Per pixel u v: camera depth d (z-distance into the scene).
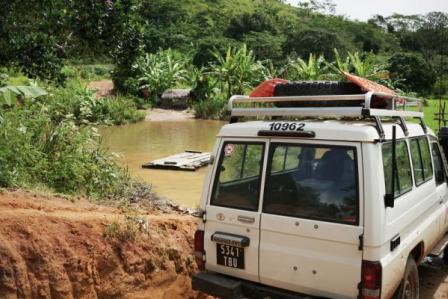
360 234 4.08
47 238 5.51
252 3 117.19
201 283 4.85
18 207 6.04
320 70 31.84
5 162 7.36
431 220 5.55
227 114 5.26
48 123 9.45
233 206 4.76
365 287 4.06
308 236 4.32
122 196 9.14
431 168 5.85
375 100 5.10
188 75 40.88
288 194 4.47
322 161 4.36
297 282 4.40
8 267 5.00
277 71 36.53
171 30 73.00
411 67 49.06
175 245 6.67
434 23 102.69
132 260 6.00
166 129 25.88
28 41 8.62
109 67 51.31
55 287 5.25
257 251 4.59
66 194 7.94
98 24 8.60
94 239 5.86
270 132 4.60
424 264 7.14
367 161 4.15
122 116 28.42
